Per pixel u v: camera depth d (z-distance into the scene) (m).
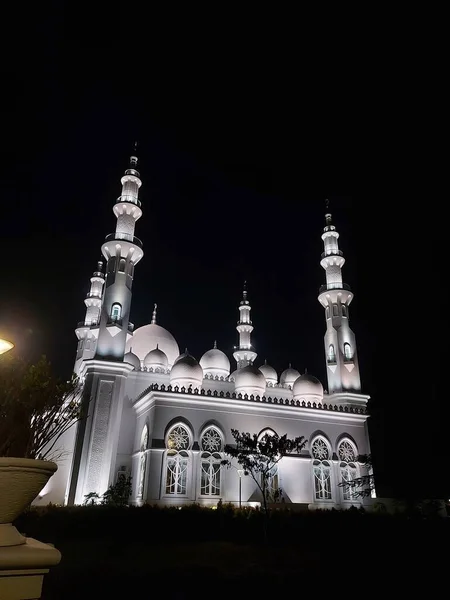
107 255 38.34
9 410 4.91
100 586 12.15
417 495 31.08
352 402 38.50
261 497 29.58
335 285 43.16
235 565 15.27
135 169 41.47
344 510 24.97
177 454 29.09
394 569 15.52
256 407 32.91
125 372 33.50
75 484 29.61
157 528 20.91
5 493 2.96
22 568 2.74
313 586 12.96
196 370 34.84
